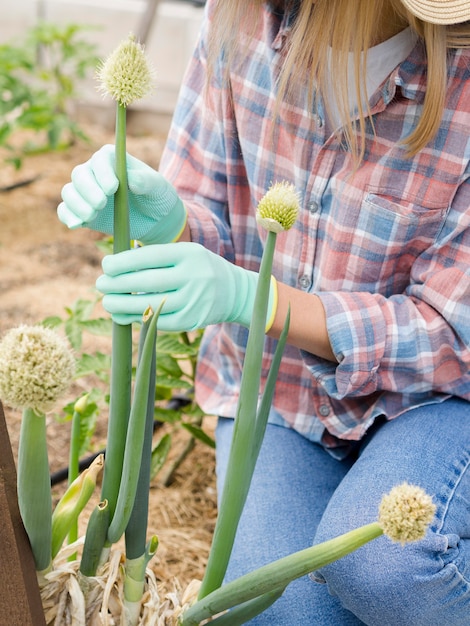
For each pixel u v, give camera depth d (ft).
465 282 4.09
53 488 6.07
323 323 4.12
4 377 2.62
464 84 4.02
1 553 3.00
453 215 4.22
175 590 3.66
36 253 9.61
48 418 6.77
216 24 4.29
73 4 13.82
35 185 11.41
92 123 13.76
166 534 5.70
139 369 2.87
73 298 8.73
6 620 3.07
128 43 2.88
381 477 4.01
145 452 3.19
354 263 4.43
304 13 3.93
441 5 3.44
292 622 4.18
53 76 12.48
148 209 4.05
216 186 4.95
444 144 4.10
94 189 3.43
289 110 4.35
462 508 3.95
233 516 3.26
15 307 8.40
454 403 4.45
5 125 10.80
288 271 4.71
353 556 3.82
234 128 4.72
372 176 4.24
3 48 11.21
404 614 3.83
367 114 4.11
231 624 3.36
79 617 3.29
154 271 3.53
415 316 4.19
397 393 4.45
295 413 4.91
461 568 3.77
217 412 5.14
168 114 13.69
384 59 4.10
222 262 3.78
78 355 5.75
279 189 2.77
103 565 3.41
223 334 5.04
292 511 4.56
